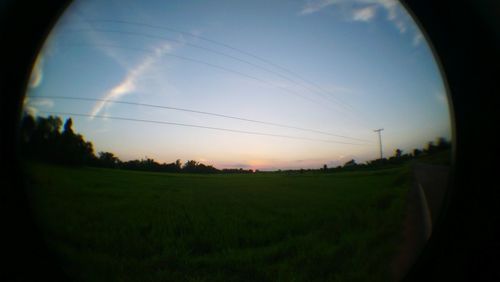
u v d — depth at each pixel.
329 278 7.25
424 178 15.09
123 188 26.62
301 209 19.23
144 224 16.38
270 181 32.34
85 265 7.28
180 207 20.88
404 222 8.30
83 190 24.02
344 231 11.02
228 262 8.58
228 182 32.28
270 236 13.68
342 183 27.55
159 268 8.27
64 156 26.80
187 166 38.31
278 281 7.73
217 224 16.34
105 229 15.27
